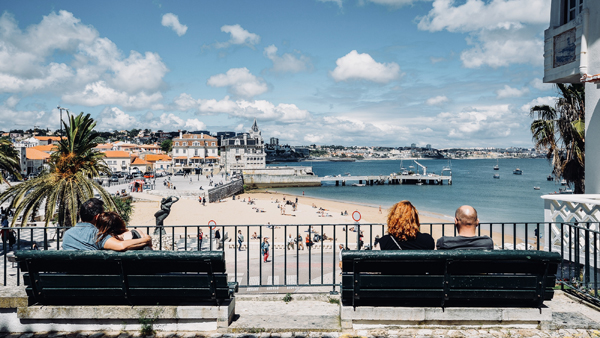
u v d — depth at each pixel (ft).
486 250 11.81
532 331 13.15
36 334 13.46
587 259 16.20
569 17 31.73
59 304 13.61
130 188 200.75
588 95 31.89
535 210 205.77
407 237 12.87
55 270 12.87
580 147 53.16
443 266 12.24
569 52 31.14
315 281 43.19
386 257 11.91
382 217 175.52
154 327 13.62
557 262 12.10
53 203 54.19
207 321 13.66
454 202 246.27
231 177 332.60
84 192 55.72
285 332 13.46
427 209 214.90
